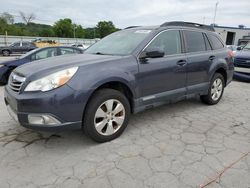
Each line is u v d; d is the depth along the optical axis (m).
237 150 3.29
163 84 4.05
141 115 4.62
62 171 2.78
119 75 3.40
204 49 4.93
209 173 2.75
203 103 5.42
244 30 38.28
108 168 2.84
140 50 3.76
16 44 24.75
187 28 4.66
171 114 4.70
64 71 3.04
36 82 2.96
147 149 3.28
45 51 8.04
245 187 2.53
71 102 3.00
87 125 3.23
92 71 3.20
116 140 3.54
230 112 4.90
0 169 2.80
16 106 3.02
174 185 2.54
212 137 3.68
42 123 2.95
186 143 3.47
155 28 4.17
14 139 3.54
